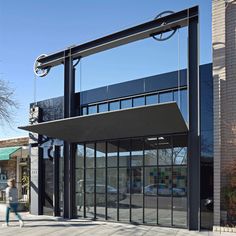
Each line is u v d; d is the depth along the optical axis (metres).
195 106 15.03
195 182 14.73
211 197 14.62
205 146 15.00
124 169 17.64
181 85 16.47
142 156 17.06
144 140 17.08
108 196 18.11
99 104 19.38
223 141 14.77
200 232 14.12
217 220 14.29
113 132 17.20
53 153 20.45
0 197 27.59
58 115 20.48
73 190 19.30
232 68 14.90
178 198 15.74
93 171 18.77
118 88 18.72
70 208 19.12
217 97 14.88
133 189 17.22
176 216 15.73
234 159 14.25
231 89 14.84
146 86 17.75
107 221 17.81
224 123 14.81
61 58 19.67
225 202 14.20
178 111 13.90
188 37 15.38
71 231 15.04
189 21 15.47
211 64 15.35
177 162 15.93
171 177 16.05
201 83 15.44
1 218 19.39
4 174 28.84
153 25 16.80
